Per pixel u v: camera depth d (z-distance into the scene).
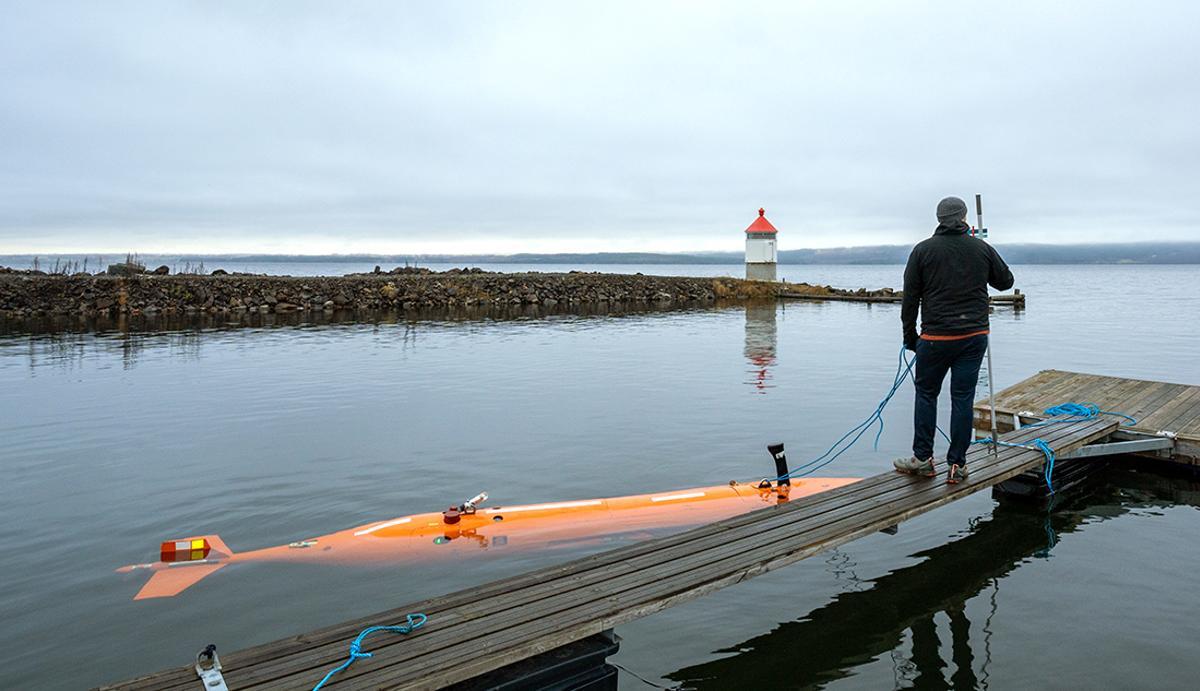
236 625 4.81
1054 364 17.11
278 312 33.03
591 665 4.02
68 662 4.37
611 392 13.59
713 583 4.46
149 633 4.71
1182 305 41.62
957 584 5.54
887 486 6.33
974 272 5.82
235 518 6.92
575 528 6.38
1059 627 4.81
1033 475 7.49
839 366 16.95
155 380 14.84
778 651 4.62
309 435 10.22
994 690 4.11
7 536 6.45
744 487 7.29
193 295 33.25
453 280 41.28
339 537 6.17
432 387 14.13
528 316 32.16
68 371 15.96
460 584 5.39
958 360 6.09
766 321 29.80
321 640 3.75
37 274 39.31
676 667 4.44
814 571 5.83
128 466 8.66
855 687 4.20
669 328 26.64
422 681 3.37
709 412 11.77
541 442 9.81
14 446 9.60
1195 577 5.57
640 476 8.24
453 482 8.05
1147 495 7.79
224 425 10.85
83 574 5.64
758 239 48.72
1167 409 9.68
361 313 33.16
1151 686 4.08
